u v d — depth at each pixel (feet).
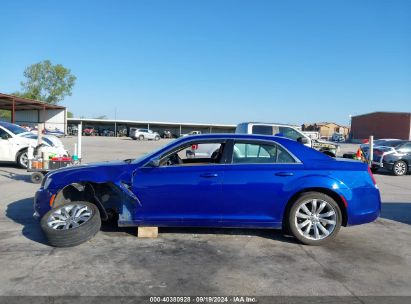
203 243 17.81
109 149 95.66
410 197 32.58
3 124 46.47
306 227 17.76
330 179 17.61
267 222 17.71
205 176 17.47
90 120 250.98
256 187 17.47
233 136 18.58
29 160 35.32
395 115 196.95
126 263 15.12
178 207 17.58
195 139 18.60
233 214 17.65
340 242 18.51
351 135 238.89
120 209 17.97
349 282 13.73
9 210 24.09
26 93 250.37
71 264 14.92
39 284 13.08
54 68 252.83
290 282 13.62
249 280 13.73
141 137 181.47
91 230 17.16
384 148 51.72
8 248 16.72
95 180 17.62
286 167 17.90
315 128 327.47
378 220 23.47
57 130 162.61
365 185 17.95
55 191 17.98
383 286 13.44
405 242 18.76
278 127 44.34
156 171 17.71
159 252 16.46
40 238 18.21
